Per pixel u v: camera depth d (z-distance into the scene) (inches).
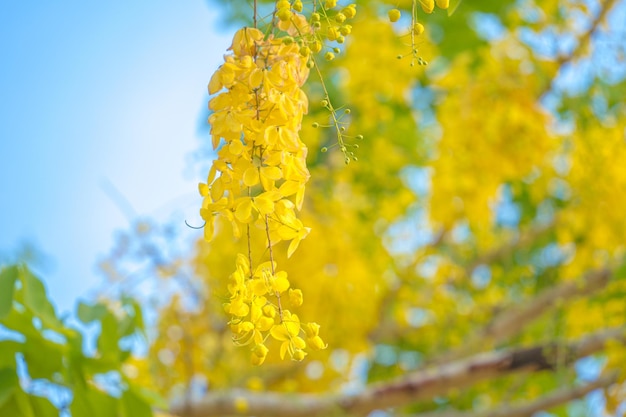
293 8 67.7
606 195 207.6
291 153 65.2
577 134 211.2
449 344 233.3
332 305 199.9
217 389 188.5
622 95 214.2
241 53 66.1
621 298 202.5
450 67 239.0
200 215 65.3
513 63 220.1
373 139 220.2
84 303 122.8
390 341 241.0
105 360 117.7
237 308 65.5
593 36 211.5
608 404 161.3
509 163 217.8
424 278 236.7
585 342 178.4
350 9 67.6
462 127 219.3
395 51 212.4
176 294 193.8
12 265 107.5
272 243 66.2
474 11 222.7
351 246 202.2
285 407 174.2
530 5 219.9
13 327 113.6
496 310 228.1
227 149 64.3
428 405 239.3
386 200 224.4
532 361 179.0
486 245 233.9
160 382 187.5
